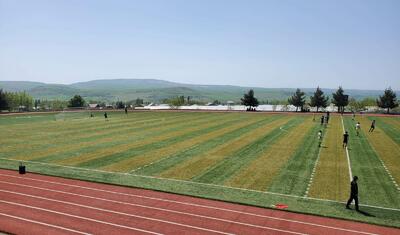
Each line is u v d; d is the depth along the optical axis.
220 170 34.66
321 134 55.62
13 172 33.94
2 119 86.75
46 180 31.31
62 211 24.19
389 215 23.39
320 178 31.86
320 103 119.69
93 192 28.08
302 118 87.94
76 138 54.59
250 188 28.98
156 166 36.41
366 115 98.50
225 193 27.69
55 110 124.38
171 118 89.44
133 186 29.41
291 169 34.94
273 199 26.34
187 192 27.89
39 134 59.22
